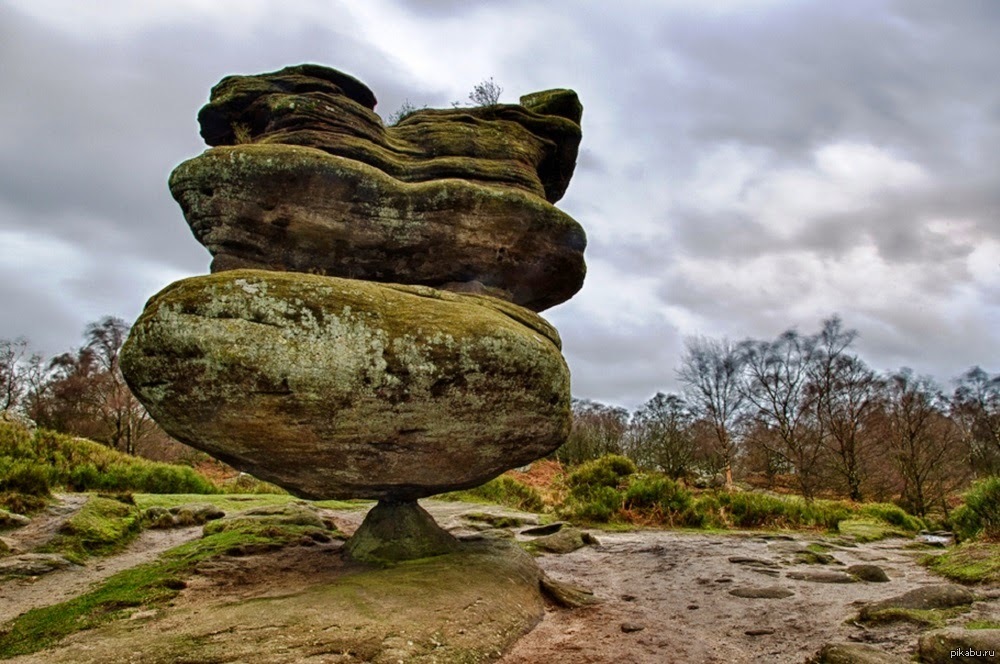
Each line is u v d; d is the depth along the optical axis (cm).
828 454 3869
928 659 493
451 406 634
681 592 806
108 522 981
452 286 823
